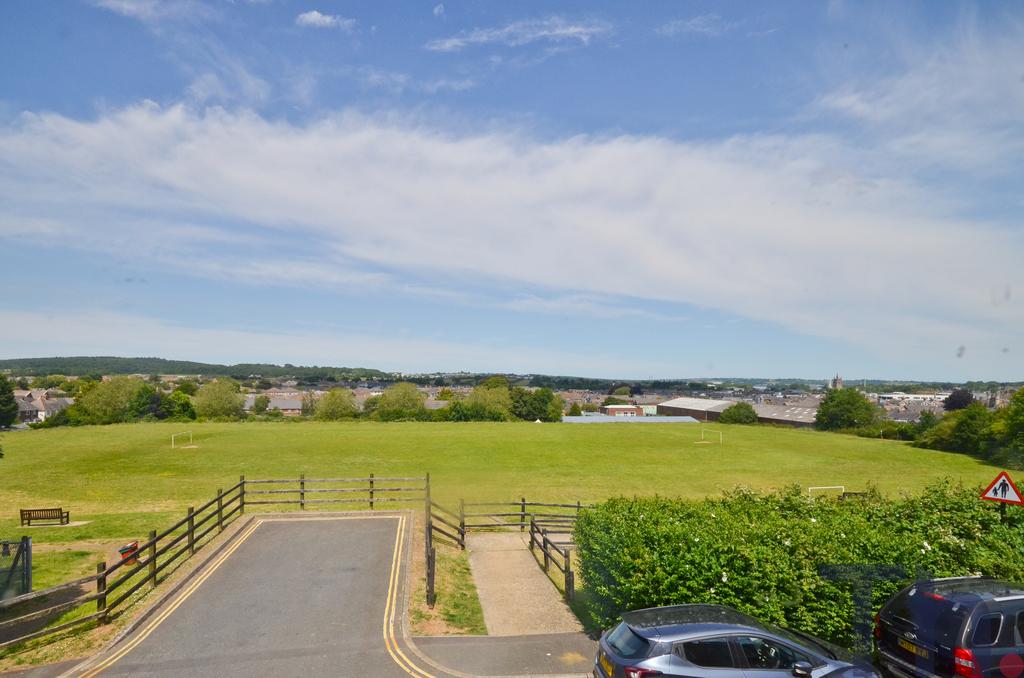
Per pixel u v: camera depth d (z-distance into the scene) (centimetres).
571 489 4497
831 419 12338
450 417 13025
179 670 1066
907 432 9781
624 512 1459
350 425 9469
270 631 1239
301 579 1562
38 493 4275
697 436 8706
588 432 8900
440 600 1455
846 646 1123
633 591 1134
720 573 1146
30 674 1053
